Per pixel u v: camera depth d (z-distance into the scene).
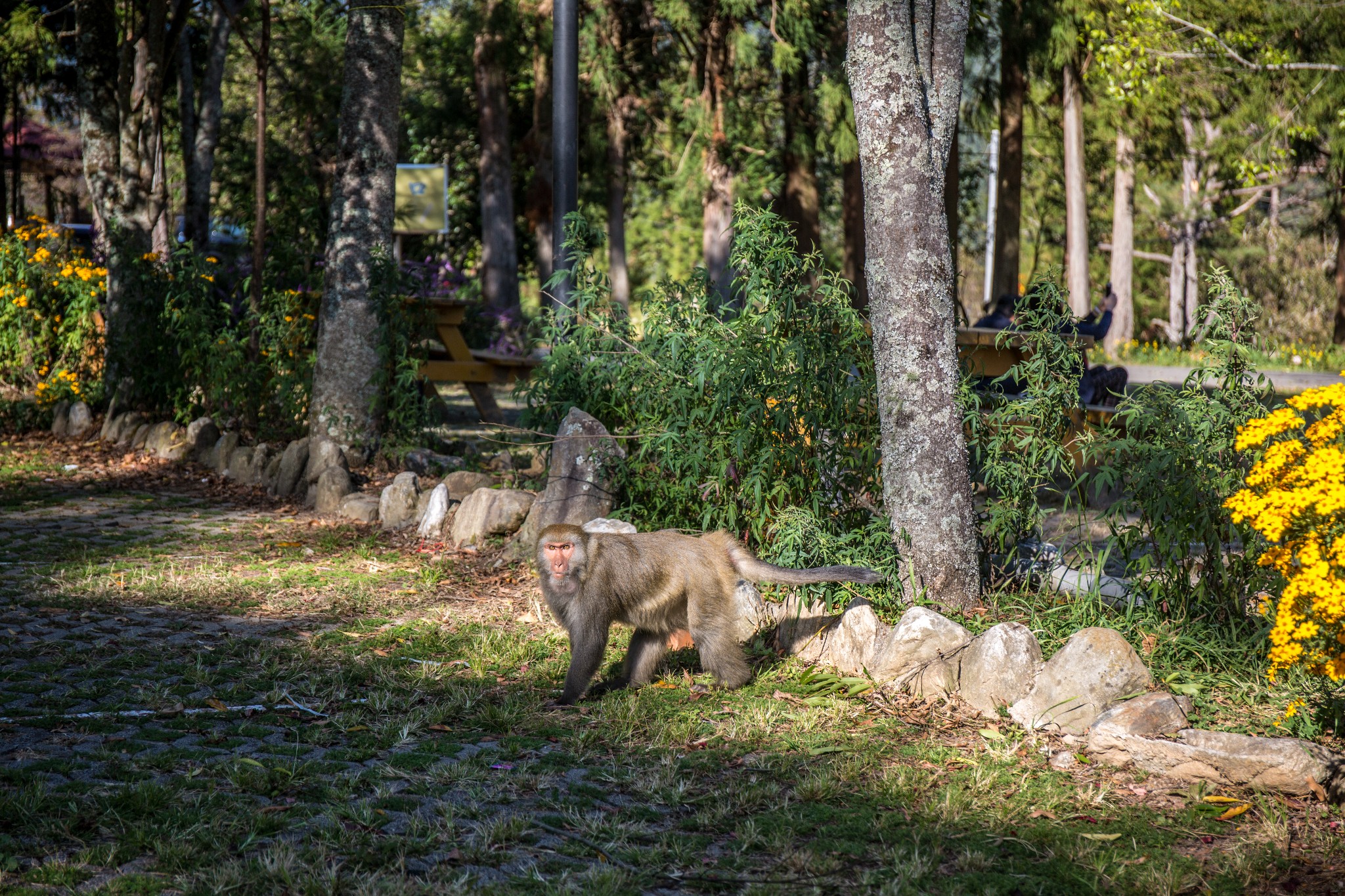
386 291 11.20
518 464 11.15
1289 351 31.03
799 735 5.25
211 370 12.59
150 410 14.13
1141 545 7.21
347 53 11.21
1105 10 20.11
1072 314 7.20
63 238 16.44
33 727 5.11
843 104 18.58
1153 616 6.37
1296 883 3.92
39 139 36.25
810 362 7.12
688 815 4.42
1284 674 5.69
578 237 8.94
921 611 5.88
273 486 11.29
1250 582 6.04
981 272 42.81
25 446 13.51
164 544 9.09
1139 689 5.28
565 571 5.43
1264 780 4.68
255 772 4.62
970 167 34.06
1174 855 4.13
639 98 23.50
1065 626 6.39
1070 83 27.48
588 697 5.78
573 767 4.88
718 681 5.98
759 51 21.00
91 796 4.34
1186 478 6.04
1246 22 20.22
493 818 4.31
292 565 8.46
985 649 5.55
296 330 12.87
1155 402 6.51
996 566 7.49
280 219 17.61
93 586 7.65
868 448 7.25
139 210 14.42
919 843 4.18
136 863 3.88
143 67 15.91
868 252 6.69
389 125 11.31
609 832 4.21
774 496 7.20
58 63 24.86
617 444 8.47
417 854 4.02
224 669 6.05
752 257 7.38
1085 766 4.96
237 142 30.17
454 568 8.41
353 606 7.41
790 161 22.61
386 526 9.79
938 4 6.64
